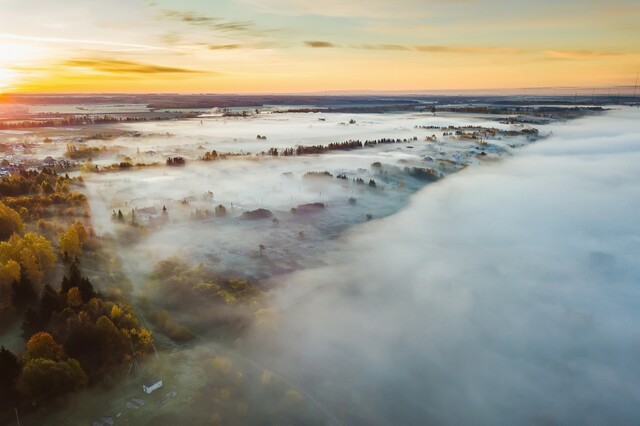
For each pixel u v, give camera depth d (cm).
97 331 10212
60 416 8825
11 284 11988
